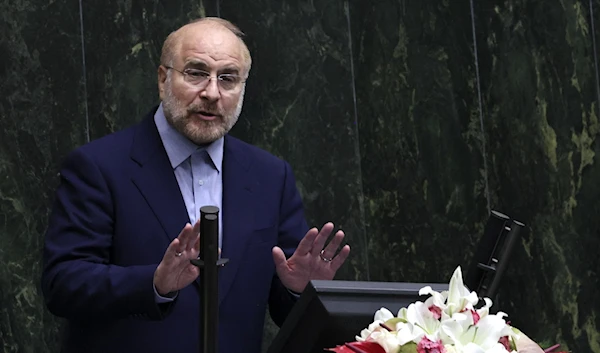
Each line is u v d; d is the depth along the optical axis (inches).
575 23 665.0
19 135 590.9
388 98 687.1
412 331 211.0
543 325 661.9
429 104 684.7
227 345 416.8
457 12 689.0
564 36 665.0
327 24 685.9
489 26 683.4
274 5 669.9
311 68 677.3
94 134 614.5
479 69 685.9
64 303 397.1
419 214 680.4
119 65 625.0
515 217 673.0
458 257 677.9
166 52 436.1
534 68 668.7
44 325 591.5
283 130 664.4
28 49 598.2
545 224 663.1
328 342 236.7
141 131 439.2
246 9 661.9
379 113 688.4
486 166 682.2
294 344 238.4
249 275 427.8
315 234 381.4
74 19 615.2
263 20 665.6
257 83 660.7
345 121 684.7
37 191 594.9
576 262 657.0
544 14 668.1
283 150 663.8
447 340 212.5
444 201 680.4
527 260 667.4
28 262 589.6
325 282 238.2
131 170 425.7
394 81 687.1
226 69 427.5
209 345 247.1
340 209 677.3
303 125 671.1
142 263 416.5
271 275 436.8
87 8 619.5
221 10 658.2
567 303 657.6
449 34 687.7
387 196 685.3
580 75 664.4
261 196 442.6
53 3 608.4
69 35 612.4
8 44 592.4
